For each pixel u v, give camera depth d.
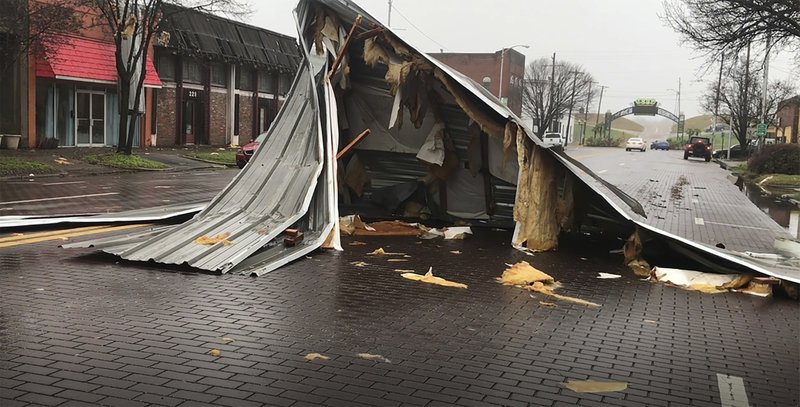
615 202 10.12
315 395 4.50
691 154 56.81
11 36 24.39
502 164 12.28
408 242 11.04
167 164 27.53
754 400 4.82
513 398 4.62
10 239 9.69
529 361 5.41
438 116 12.91
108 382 4.54
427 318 6.52
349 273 8.38
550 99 78.94
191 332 5.70
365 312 6.62
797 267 8.84
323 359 5.21
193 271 8.00
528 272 8.48
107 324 5.82
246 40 39.41
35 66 27.17
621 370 5.31
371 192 14.02
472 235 12.00
